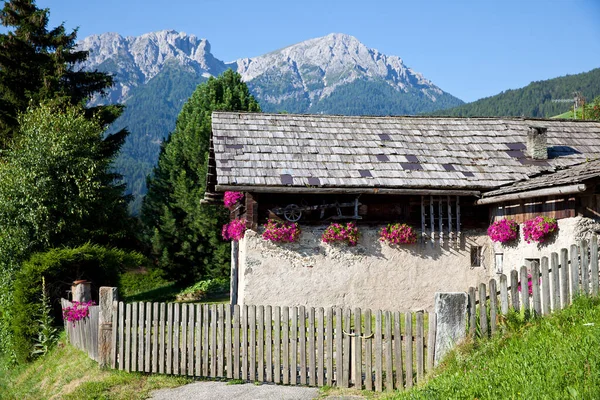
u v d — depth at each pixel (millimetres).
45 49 33469
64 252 18953
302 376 10578
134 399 10875
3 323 19438
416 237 17766
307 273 17375
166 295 29953
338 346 10289
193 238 33094
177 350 11875
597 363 7387
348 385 10242
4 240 21578
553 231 15305
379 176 17953
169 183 34969
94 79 34281
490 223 18422
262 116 20281
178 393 10922
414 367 10008
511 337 9234
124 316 12594
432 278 17953
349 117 21078
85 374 12922
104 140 33031
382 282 17672
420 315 9742
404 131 20562
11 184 22578
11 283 20188
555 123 22188
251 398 10172
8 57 31312
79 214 23547
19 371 17062
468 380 8062
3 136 30547
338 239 17375
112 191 26594
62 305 17453
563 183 14188
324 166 18109
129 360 12367
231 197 18562
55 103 29188
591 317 8984
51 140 23797
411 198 18188
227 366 11375
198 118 35406
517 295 9695
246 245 17250
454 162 19141
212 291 30203
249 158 17969
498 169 18969
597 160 16344
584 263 9867
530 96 160500
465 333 9594
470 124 21438
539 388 7074
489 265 18375
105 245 26359
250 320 11156
